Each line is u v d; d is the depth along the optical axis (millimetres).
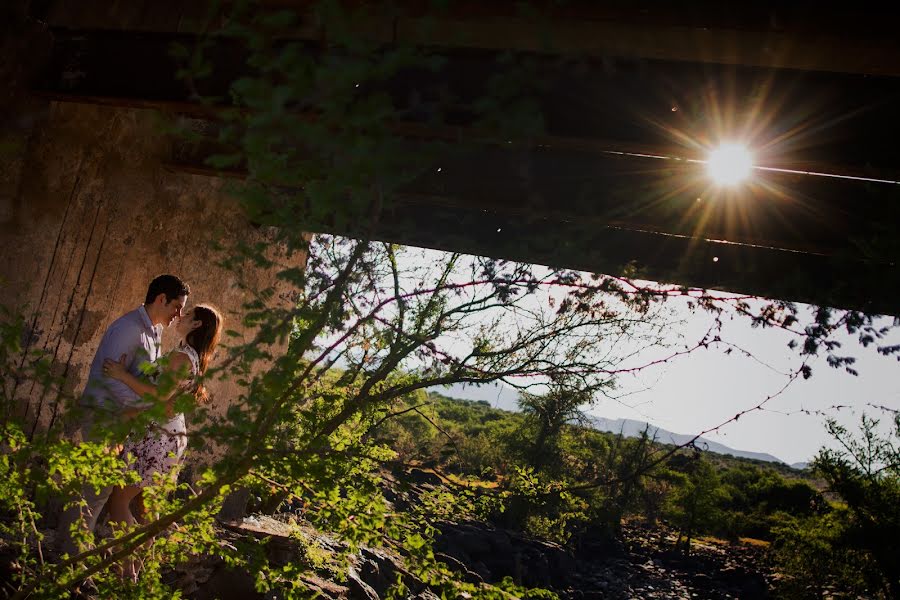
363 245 2252
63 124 4473
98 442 2760
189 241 5629
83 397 2510
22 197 4273
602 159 3988
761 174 3836
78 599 3096
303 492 2988
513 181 4031
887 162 3129
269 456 2527
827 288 3469
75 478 2756
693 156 3359
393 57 1754
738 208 3828
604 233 4598
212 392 5793
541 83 1990
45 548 3686
